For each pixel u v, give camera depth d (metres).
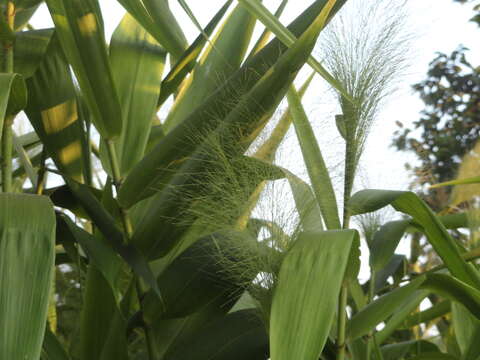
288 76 0.68
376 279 0.93
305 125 0.72
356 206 0.67
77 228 0.78
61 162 0.92
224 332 0.78
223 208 0.66
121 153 0.92
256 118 0.70
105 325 0.82
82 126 0.92
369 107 0.68
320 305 0.49
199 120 0.75
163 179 0.80
